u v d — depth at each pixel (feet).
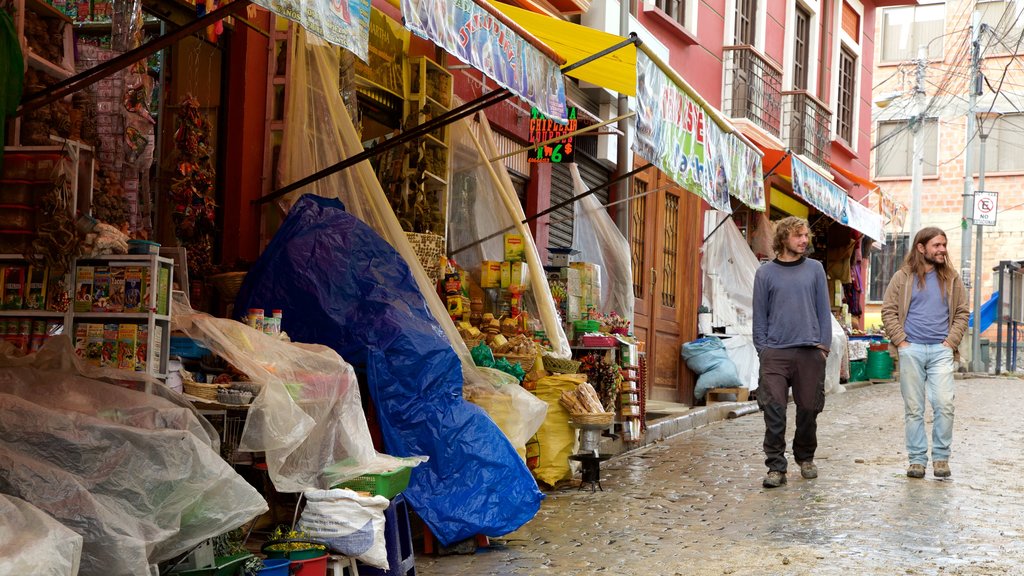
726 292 57.62
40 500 14.23
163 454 15.33
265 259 23.99
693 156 29.37
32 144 19.76
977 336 101.65
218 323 20.10
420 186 32.35
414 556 21.94
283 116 27.58
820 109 72.23
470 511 22.56
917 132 113.70
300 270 23.63
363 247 24.29
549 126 41.47
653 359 52.54
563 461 30.83
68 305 17.94
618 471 34.17
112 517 14.35
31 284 18.04
